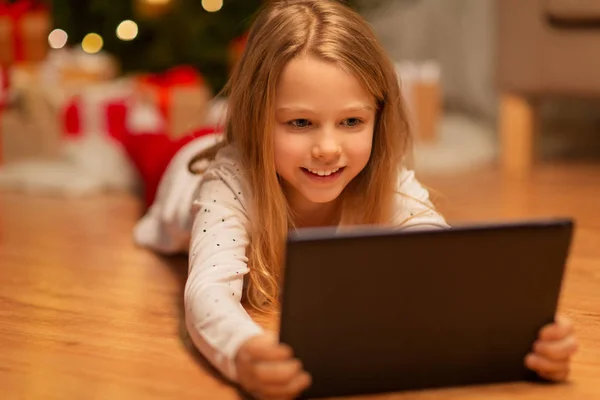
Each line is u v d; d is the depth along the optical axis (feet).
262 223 4.24
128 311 4.57
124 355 3.88
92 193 8.10
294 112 3.96
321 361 3.28
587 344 4.00
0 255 5.82
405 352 3.36
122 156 8.38
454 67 12.25
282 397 3.18
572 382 3.53
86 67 9.44
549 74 8.68
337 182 4.09
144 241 6.04
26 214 7.21
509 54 8.95
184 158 5.76
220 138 5.76
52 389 3.50
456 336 3.39
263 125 4.06
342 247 3.13
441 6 12.27
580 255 5.67
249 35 4.42
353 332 3.28
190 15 10.21
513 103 9.11
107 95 8.93
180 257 5.80
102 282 5.16
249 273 4.28
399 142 4.43
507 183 8.42
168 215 5.44
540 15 8.63
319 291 3.17
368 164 4.41
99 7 10.19
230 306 3.64
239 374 3.33
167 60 10.24
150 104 8.46
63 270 5.43
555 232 3.29
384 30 12.51
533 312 3.42
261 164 4.16
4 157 8.87
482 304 3.35
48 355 3.89
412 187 4.66
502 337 3.43
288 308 3.18
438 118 10.19
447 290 3.28
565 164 9.41
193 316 3.72
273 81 3.99
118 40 10.48
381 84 4.14
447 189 8.13
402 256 3.19
